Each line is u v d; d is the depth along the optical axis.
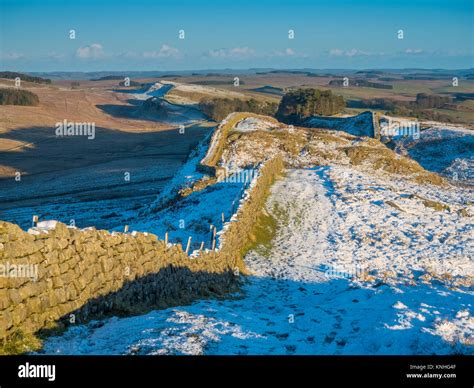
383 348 12.55
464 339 12.36
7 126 131.25
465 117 146.00
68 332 11.50
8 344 9.78
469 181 64.38
